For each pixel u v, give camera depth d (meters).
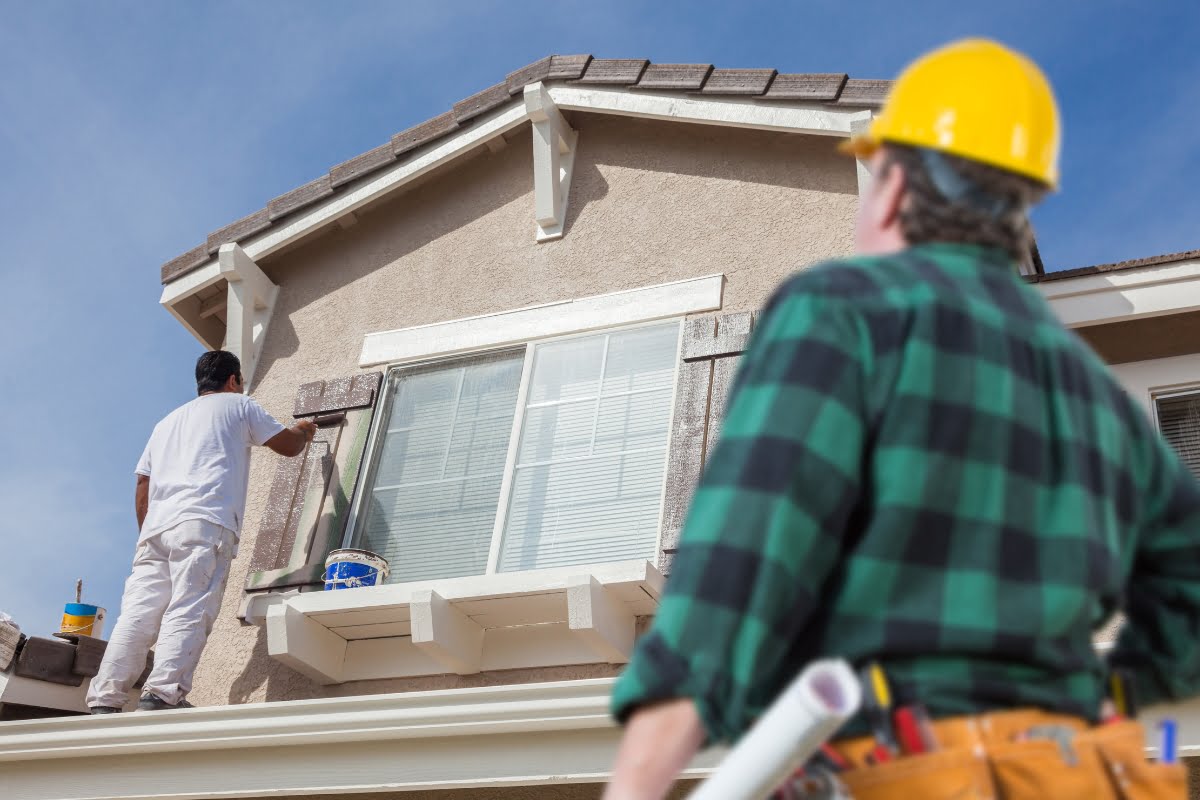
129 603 5.11
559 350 5.78
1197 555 1.43
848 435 1.17
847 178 5.59
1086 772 1.12
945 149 1.37
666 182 5.98
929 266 1.31
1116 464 1.34
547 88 6.21
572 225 6.07
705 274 5.63
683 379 5.33
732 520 1.12
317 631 5.13
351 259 6.51
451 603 4.88
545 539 5.32
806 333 1.21
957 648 1.14
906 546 1.16
